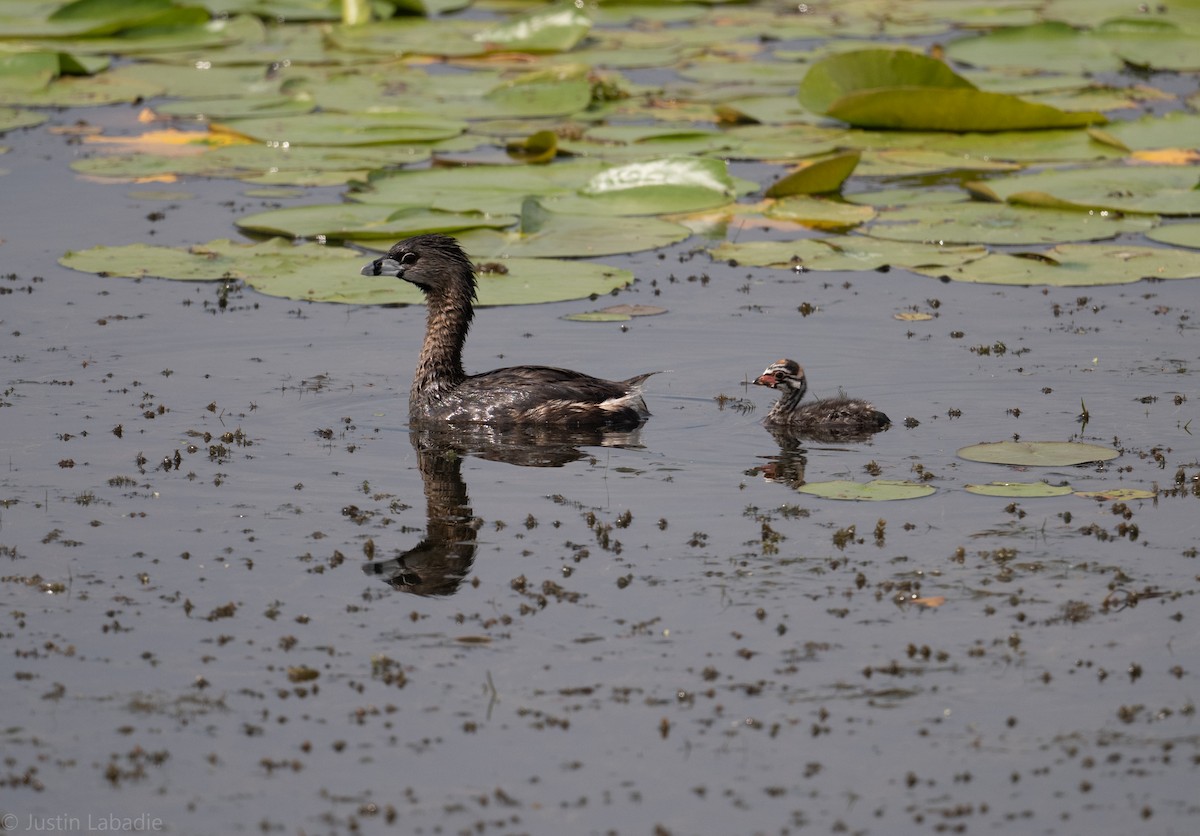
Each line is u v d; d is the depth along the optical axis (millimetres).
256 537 12422
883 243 21328
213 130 27266
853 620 10891
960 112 27141
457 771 9102
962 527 12523
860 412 15023
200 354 17266
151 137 27281
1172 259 20188
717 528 12594
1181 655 10328
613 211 22953
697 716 9672
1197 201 22547
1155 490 13164
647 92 30922
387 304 19281
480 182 24203
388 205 22719
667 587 11461
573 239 21406
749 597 11273
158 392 16016
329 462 14281
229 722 9648
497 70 32156
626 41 34812
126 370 16672
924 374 16562
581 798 8828
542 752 9297
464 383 15875
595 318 18688
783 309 18938
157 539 12359
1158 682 10000
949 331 18031
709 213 23406
